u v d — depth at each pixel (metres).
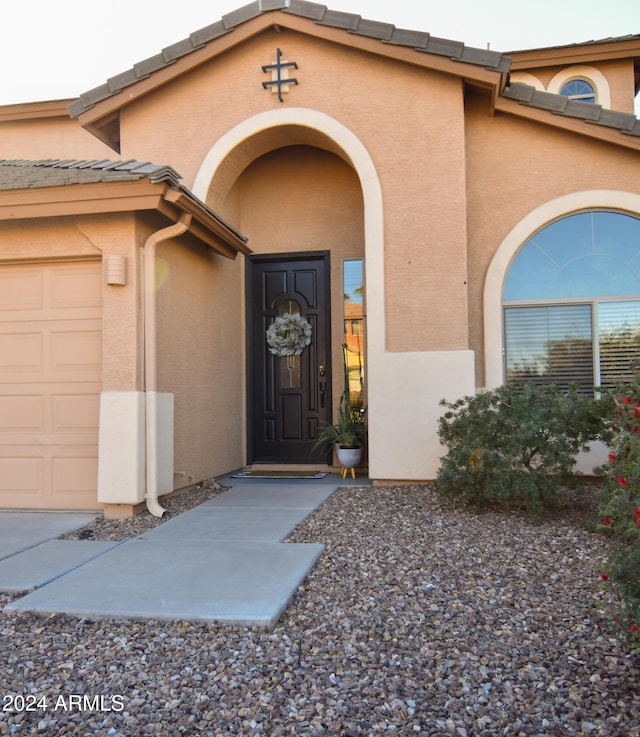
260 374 8.47
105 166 5.82
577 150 6.86
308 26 6.77
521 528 4.91
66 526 5.20
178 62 7.02
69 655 2.94
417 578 3.85
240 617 3.19
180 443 6.33
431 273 6.62
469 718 2.39
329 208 8.33
